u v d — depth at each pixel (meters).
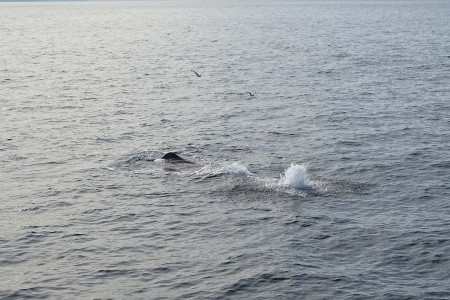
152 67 96.44
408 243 30.53
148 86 77.69
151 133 52.69
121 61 105.69
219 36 153.75
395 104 63.75
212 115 59.78
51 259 29.09
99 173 41.66
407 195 37.31
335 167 42.78
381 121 56.31
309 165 43.25
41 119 58.22
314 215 33.94
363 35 149.12
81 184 39.50
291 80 80.44
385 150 46.91
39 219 33.88
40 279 27.16
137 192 37.88
